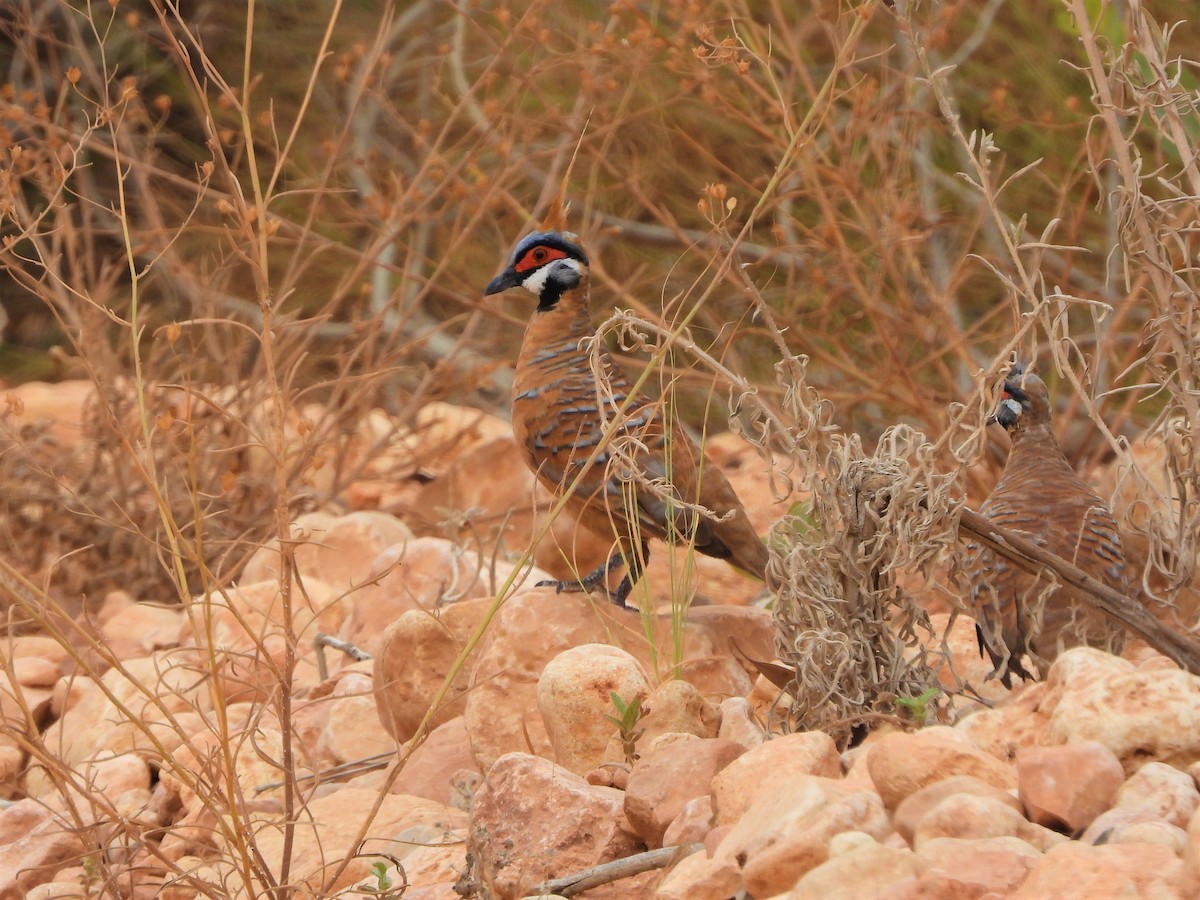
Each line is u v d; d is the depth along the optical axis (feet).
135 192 68.85
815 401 25.13
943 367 48.88
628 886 20.80
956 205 62.44
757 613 32.40
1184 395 28.40
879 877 16.88
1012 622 26.94
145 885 25.62
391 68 73.82
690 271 62.23
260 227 24.49
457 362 64.28
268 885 23.12
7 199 32.01
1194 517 27.71
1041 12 63.21
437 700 23.59
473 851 22.54
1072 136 60.29
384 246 54.29
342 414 51.06
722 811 20.62
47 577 24.38
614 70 51.42
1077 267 59.36
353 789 28.53
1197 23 60.80
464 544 44.91
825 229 48.75
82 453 52.26
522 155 52.95
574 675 26.08
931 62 60.75
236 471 49.75
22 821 30.17
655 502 33.27
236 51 76.23
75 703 37.35
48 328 72.02
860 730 24.18
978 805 18.04
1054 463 29.48
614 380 35.65
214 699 26.32
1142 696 19.83
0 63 77.41
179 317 63.82
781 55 62.28
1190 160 29.45
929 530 24.09
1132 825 17.47
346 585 44.93
